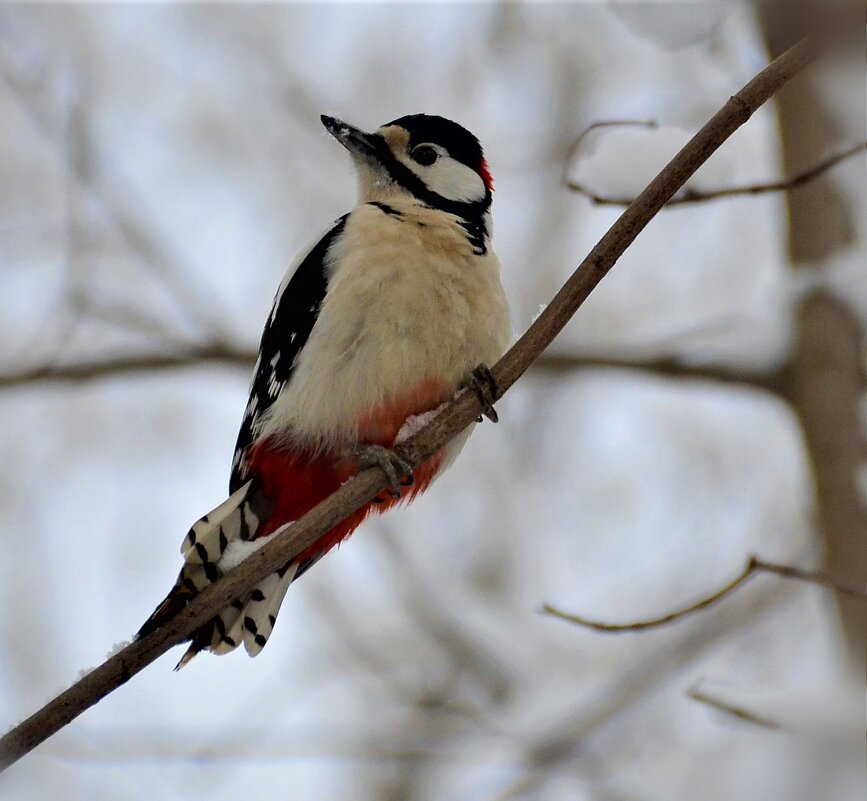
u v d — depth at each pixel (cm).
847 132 1063
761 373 1177
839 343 1082
